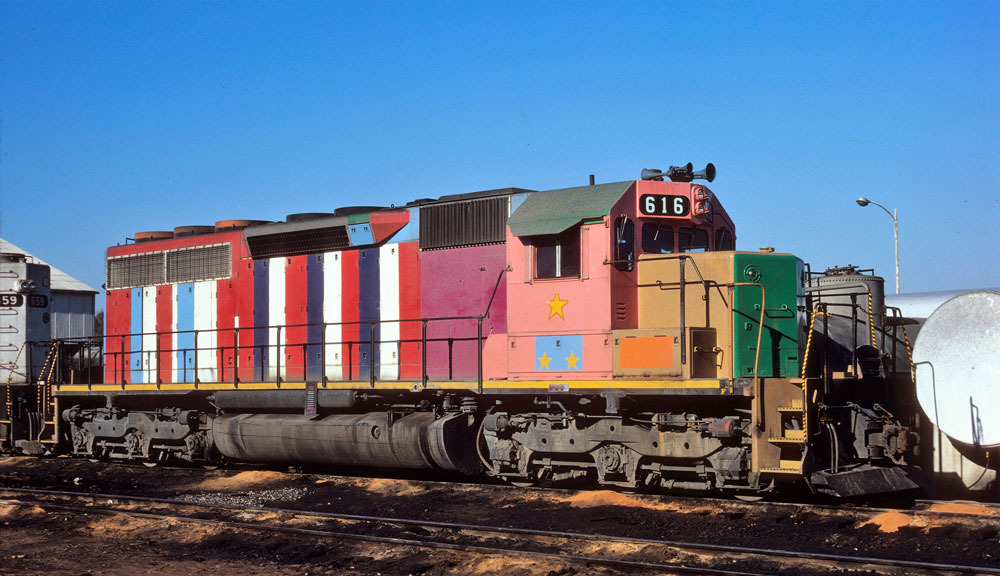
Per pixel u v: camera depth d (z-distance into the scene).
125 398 19.30
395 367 15.59
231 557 10.30
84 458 20.34
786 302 12.84
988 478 14.49
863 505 12.65
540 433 13.71
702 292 12.69
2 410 21.16
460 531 11.04
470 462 14.54
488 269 14.48
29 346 21.53
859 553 9.66
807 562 9.17
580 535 10.35
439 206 15.17
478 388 13.95
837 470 11.85
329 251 16.67
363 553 10.23
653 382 12.30
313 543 10.72
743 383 11.77
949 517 10.77
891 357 14.19
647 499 12.38
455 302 14.85
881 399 14.06
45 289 22.58
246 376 17.70
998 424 13.21
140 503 13.74
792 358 12.76
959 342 13.69
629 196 13.03
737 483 12.41
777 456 11.85
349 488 14.86
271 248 17.50
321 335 16.62
